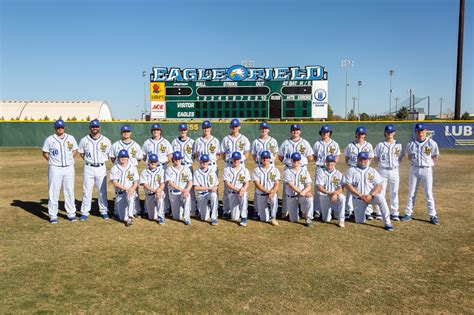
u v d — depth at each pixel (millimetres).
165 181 7227
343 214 6801
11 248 5484
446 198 9023
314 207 7590
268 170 7020
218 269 4758
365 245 5711
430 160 6879
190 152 7871
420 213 7680
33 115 45406
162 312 3676
